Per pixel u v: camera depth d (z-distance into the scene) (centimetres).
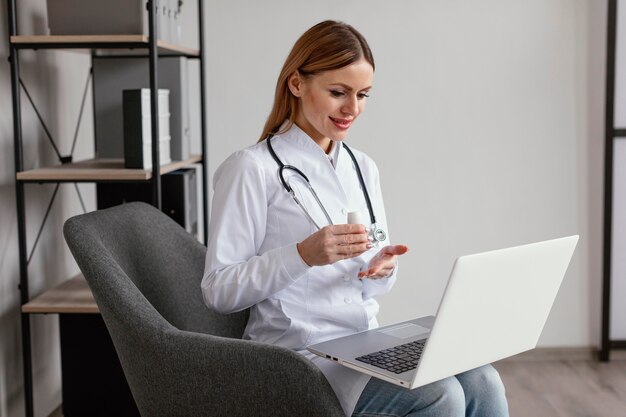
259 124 321
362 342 152
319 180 166
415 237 329
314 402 141
